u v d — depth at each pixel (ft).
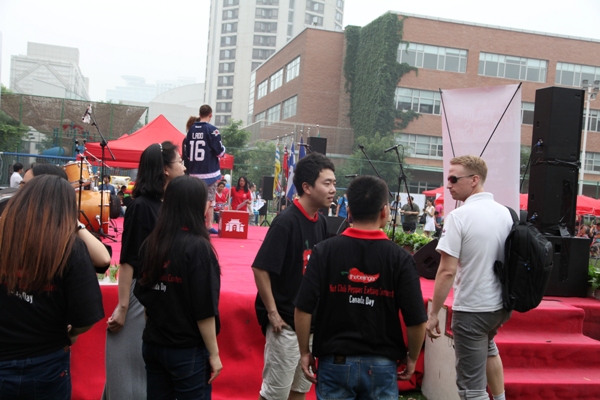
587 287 18.02
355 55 138.82
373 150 116.78
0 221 7.49
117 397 10.78
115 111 76.89
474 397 11.17
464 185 11.76
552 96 17.94
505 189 18.94
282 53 162.61
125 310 10.62
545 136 18.10
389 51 126.31
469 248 11.25
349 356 8.30
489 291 11.19
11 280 7.19
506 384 13.25
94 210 25.41
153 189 10.58
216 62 298.35
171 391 9.27
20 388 7.27
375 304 8.34
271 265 10.09
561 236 17.94
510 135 18.85
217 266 9.04
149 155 10.69
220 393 13.53
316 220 10.94
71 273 7.47
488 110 19.36
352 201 8.70
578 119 18.22
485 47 129.59
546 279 10.94
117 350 10.85
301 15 293.43
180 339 8.83
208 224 26.00
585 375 14.12
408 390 15.37
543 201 18.04
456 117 20.15
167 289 8.82
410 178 93.91
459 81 129.70
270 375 10.59
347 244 8.54
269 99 175.63
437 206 65.41
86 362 13.00
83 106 75.87
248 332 13.89
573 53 131.85
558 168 18.08
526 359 14.33
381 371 8.25
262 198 66.33
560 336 15.21
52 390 7.55
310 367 8.93
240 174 80.43
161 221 9.03
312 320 10.27
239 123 115.24
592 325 16.49
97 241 8.43
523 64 130.72
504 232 11.31
